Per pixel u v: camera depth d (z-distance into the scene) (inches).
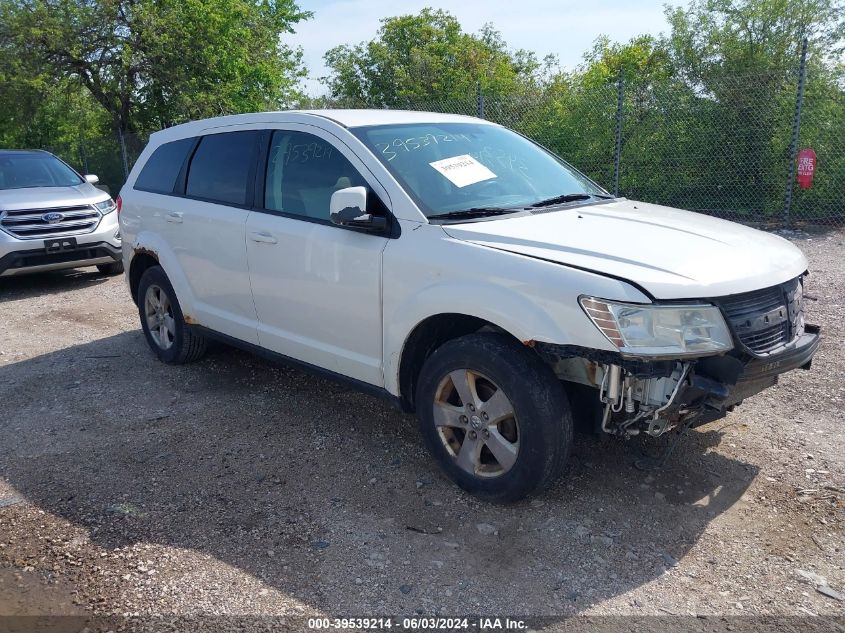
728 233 146.8
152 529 135.0
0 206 332.8
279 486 149.8
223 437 174.1
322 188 164.2
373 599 113.4
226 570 121.7
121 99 831.7
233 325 192.1
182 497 146.5
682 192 480.1
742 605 110.3
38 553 128.4
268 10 942.4
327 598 114.0
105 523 137.4
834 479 145.6
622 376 122.2
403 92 885.8
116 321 286.5
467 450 139.9
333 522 135.4
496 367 129.6
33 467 161.5
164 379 215.5
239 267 184.2
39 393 208.1
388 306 146.6
